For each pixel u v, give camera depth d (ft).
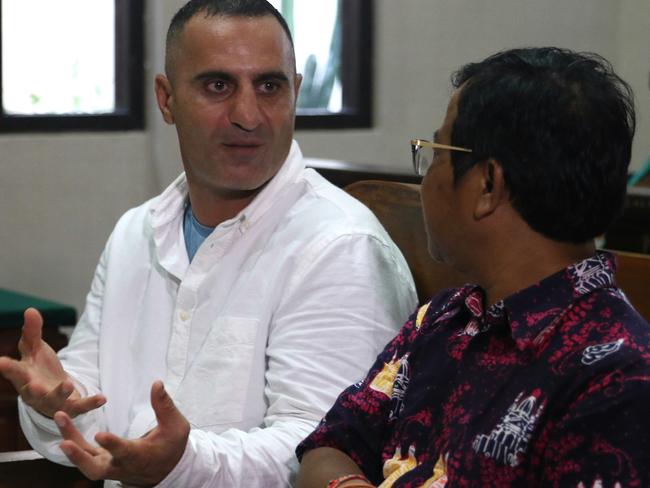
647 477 5.06
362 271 8.25
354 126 24.36
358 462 6.82
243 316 8.44
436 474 5.90
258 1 8.77
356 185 9.97
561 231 5.71
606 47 26.53
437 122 24.97
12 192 20.93
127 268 9.35
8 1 21.11
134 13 21.83
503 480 5.49
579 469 5.20
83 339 9.54
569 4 26.05
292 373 8.01
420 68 24.70
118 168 21.79
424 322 6.69
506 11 25.41
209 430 8.26
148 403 8.79
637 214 8.70
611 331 5.48
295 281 8.32
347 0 24.22
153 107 21.79
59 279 21.44
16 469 8.96
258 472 7.45
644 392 5.15
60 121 21.34
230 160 8.61
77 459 6.38
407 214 9.37
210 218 9.02
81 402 7.25
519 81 5.66
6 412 15.08
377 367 6.95
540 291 5.72
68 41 21.65
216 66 8.54
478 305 6.12
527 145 5.61
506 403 5.61
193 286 8.69
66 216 21.40
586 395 5.31
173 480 6.86
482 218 5.84
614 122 5.62
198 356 8.49
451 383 6.16
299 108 24.17
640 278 7.90
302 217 8.63
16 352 16.44
